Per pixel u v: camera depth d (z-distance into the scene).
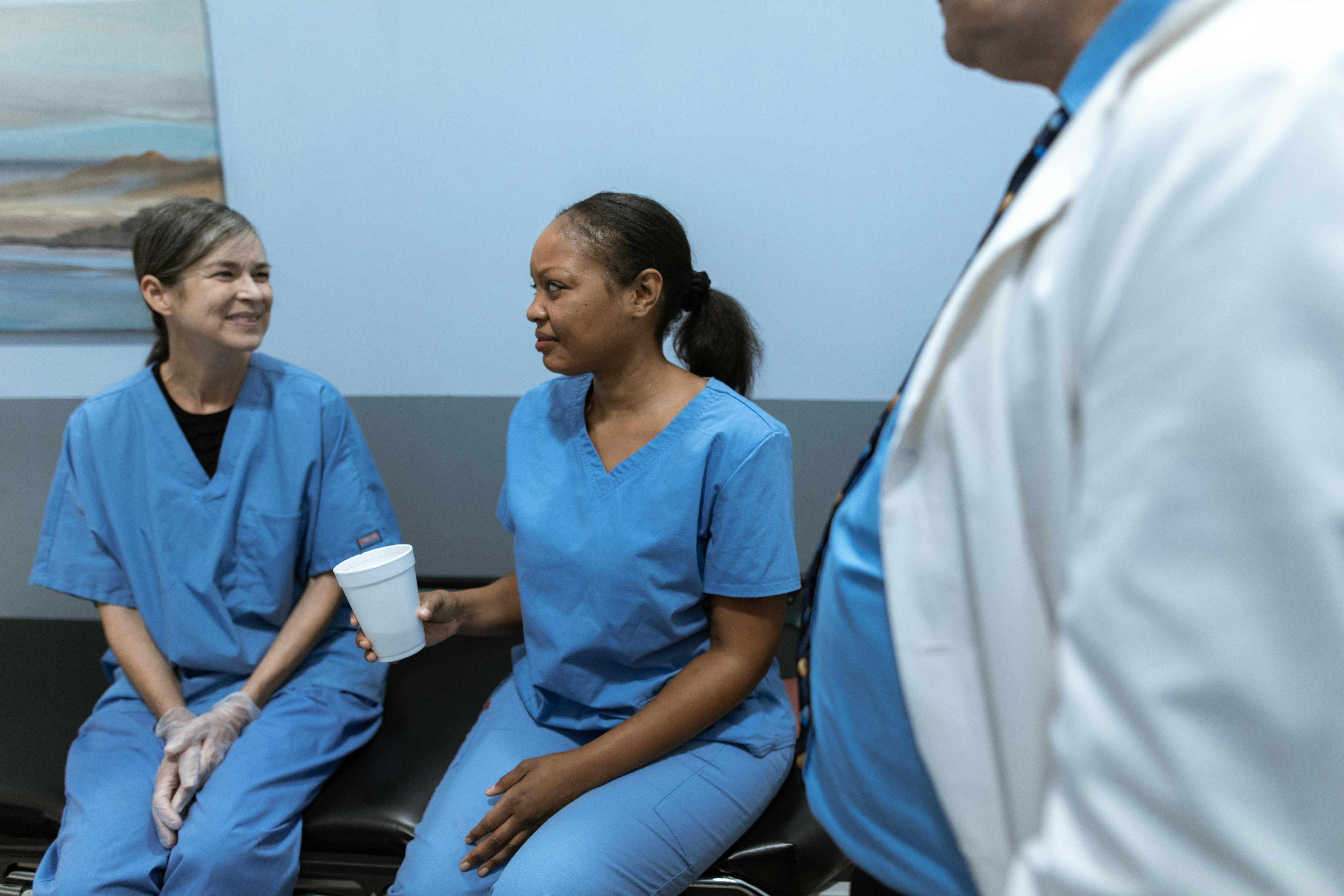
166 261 1.39
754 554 1.20
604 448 1.30
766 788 1.28
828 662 0.71
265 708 1.48
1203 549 0.31
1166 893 0.30
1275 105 0.33
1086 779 0.33
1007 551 0.51
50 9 1.87
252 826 1.29
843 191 1.87
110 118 1.92
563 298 1.19
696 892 1.25
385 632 1.22
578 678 1.29
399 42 1.89
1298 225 0.30
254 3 1.89
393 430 2.10
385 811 1.36
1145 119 0.39
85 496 1.49
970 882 0.62
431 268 2.01
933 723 0.58
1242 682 0.30
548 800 1.16
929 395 0.57
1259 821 0.29
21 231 1.97
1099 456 0.35
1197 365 0.31
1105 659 0.33
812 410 1.99
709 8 1.81
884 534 0.59
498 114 1.91
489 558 2.13
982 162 1.82
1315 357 0.29
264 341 2.09
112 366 2.09
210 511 1.50
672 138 1.89
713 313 1.36
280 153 1.97
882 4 1.77
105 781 1.35
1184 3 0.43
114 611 1.52
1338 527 0.29
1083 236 0.43
